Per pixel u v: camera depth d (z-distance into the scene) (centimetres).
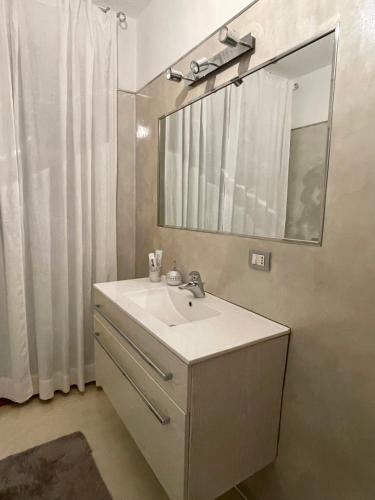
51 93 171
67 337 190
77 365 198
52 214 181
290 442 110
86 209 188
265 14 108
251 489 128
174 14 160
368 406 85
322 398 98
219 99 136
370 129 80
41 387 186
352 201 86
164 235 182
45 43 165
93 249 199
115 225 204
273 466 117
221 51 126
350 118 85
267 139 113
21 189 170
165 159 179
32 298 184
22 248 174
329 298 94
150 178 195
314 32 93
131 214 217
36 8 161
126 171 211
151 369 108
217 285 141
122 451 152
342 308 90
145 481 136
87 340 204
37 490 129
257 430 107
